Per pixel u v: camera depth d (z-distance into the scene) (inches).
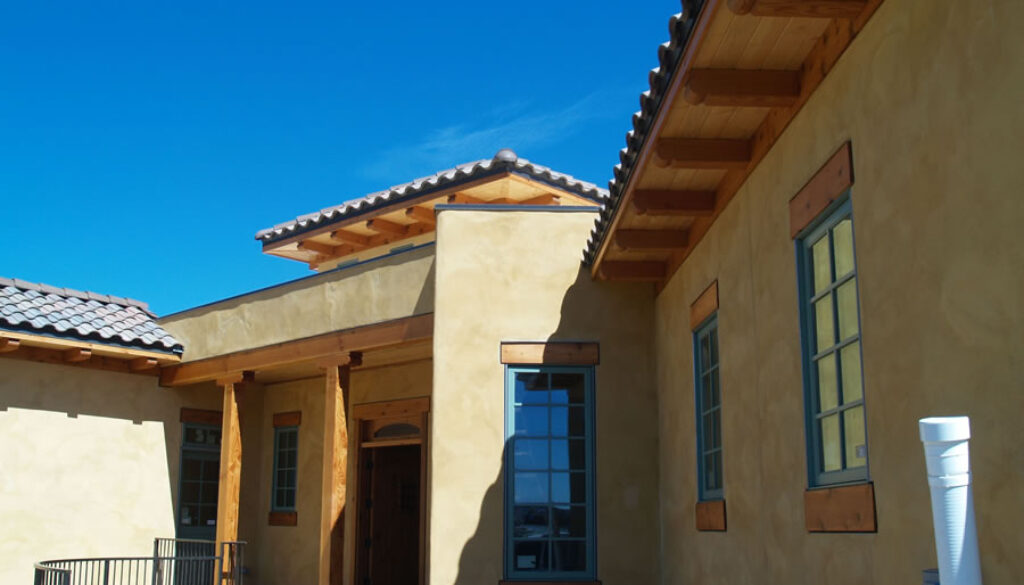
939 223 165.9
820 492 219.5
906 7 177.6
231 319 585.0
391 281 494.9
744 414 284.2
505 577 393.7
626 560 400.8
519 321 417.7
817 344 232.8
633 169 303.1
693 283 352.8
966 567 132.5
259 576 636.7
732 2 196.4
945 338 163.8
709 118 264.8
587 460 409.1
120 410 598.9
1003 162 146.8
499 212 427.8
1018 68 142.9
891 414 183.5
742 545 284.7
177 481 621.9
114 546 581.3
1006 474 145.6
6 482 540.1
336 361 514.0
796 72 236.7
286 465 642.8
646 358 420.5
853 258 209.3
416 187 571.5
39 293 599.5
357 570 578.2
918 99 173.5
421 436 558.3
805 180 232.1
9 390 549.6
